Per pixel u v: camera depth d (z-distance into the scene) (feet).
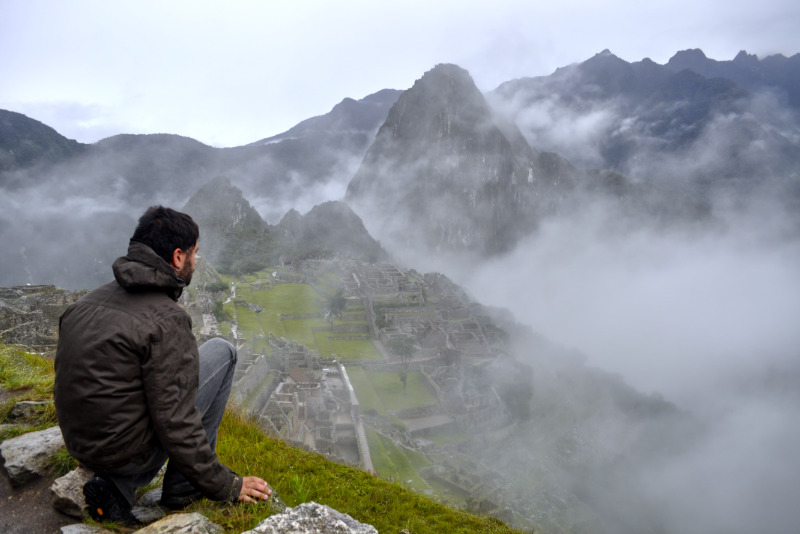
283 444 23.17
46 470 15.28
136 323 10.82
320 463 21.66
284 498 17.25
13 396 21.08
